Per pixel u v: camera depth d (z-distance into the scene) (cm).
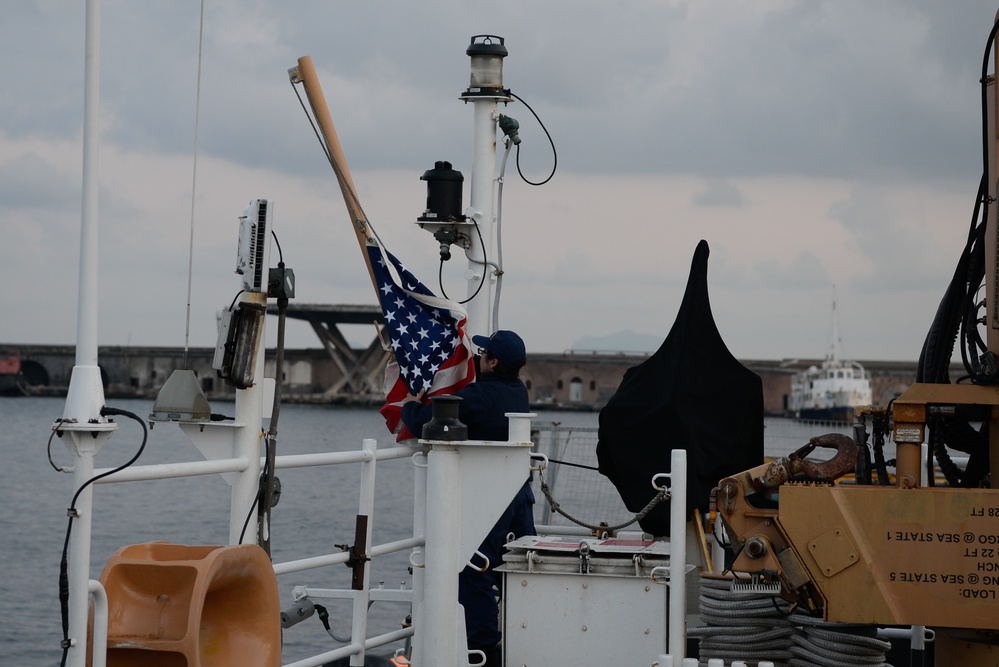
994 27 536
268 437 567
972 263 540
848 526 503
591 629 586
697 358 638
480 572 642
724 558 696
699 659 627
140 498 4062
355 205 700
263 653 505
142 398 8962
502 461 571
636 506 628
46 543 2995
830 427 1052
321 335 9512
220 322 559
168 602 459
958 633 535
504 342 664
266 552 550
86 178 451
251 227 558
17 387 10775
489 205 773
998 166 518
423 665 594
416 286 688
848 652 551
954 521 495
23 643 1877
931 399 514
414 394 677
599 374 8094
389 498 3891
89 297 444
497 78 773
